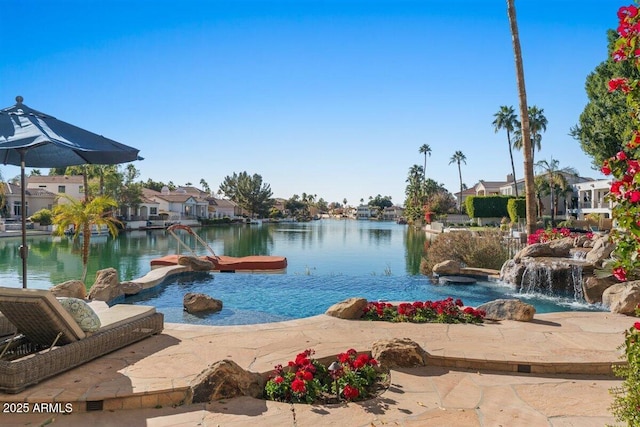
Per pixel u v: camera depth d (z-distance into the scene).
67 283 10.12
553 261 13.34
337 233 49.59
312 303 11.77
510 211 41.69
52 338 5.11
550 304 11.61
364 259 23.12
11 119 5.39
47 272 16.39
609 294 10.95
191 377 4.76
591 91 24.34
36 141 4.88
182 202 67.44
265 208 93.56
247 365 5.23
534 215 16.91
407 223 84.69
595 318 7.93
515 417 4.09
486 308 8.17
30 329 4.97
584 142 25.00
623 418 3.02
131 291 12.21
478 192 75.88
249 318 9.92
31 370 4.43
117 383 4.56
